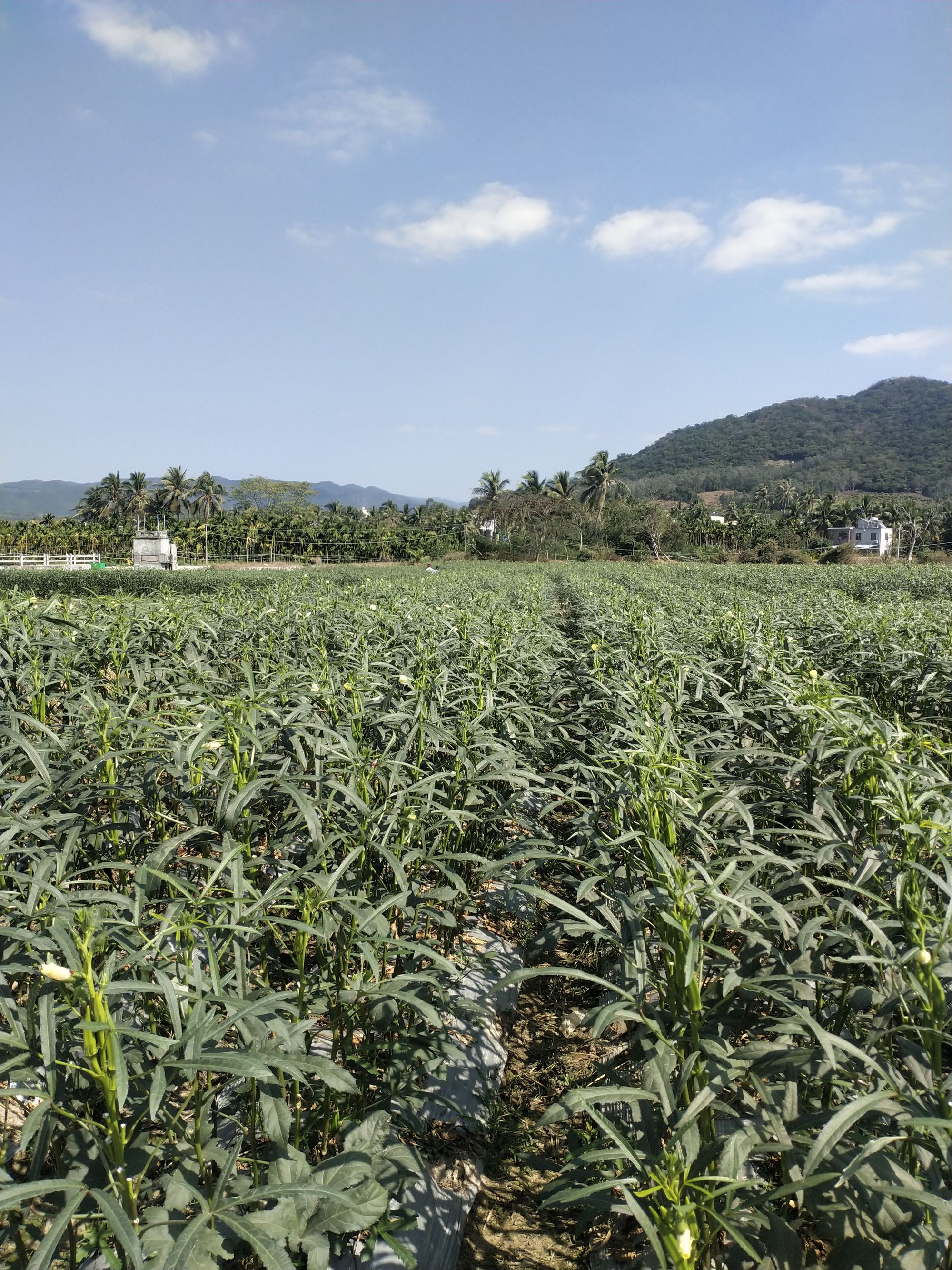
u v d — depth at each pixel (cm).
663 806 284
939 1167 202
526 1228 265
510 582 2256
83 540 7525
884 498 12812
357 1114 268
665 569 4153
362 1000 286
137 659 577
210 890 275
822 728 371
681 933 228
